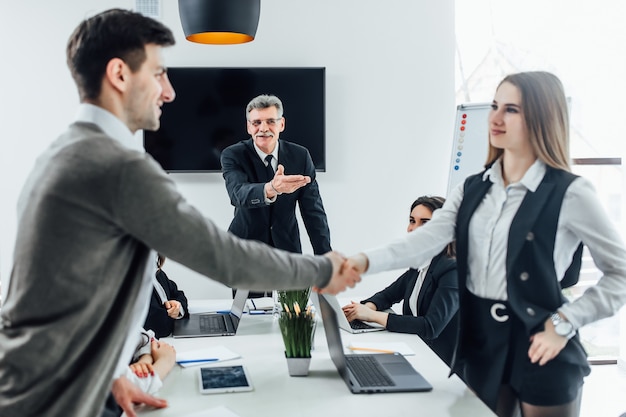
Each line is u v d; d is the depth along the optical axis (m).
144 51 1.56
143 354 2.17
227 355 2.31
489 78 5.13
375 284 5.06
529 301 1.81
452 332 2.78
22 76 4.80
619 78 4.97
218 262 1.47
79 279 1.39
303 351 2.07
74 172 1.38
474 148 4.36
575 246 1.87
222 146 4.90
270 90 4.90
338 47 4.98
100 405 1.49
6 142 4.82
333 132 5.03
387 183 5.09
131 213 1.39
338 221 5.08
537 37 5.09
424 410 1.77
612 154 5.02
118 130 1.55
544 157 1.81
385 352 2.33
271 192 3.31
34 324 1.40
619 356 4.86
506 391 1.90
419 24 5.02
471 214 1.93
